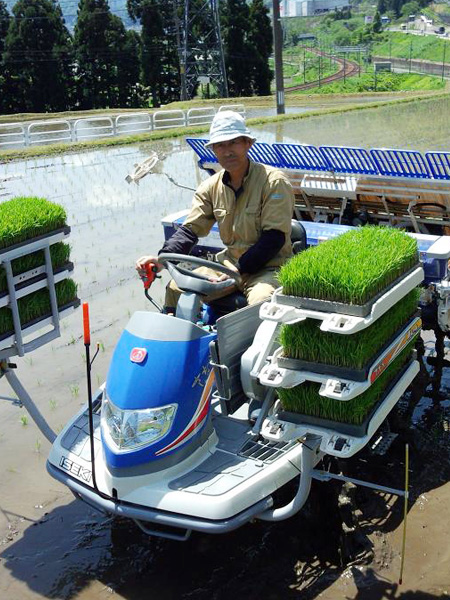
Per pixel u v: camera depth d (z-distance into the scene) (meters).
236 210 4.40
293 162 6.33
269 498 3.37
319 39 194.75
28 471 4.58
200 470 3.46
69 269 4.31
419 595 3.38
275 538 3.81
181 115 27.30
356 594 3.40
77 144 21.12
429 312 4.72
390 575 3.52
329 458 3.70
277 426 3.27
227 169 4.29
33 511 4.18
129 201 12.74
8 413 5.34
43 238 4.04
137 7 61.06
